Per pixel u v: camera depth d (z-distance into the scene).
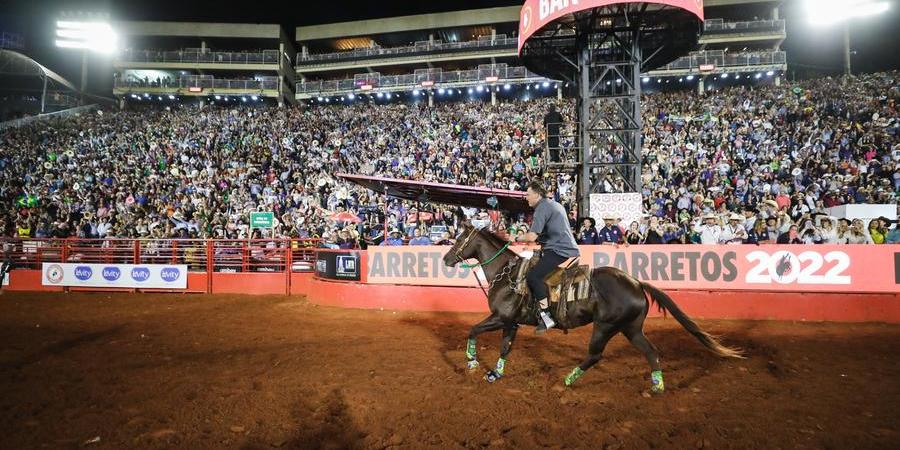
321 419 4.71
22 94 50.88
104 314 11.15
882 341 7.80
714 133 26.75
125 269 15.20
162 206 23.36
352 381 5.90
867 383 5.71
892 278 9.18
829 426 4.46
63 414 4.86
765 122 27.66
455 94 48.38
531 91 46.59
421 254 11.29
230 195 24.75
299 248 15.17
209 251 15.17
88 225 19.67
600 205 13.63
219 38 51.84
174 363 6.80
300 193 24.20
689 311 9.86
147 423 4.62
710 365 6.57
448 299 11.00
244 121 38.53
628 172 14.67
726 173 21.66
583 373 5.69
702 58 39.75
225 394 5.43
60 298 13.88
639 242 12.68
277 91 50.19
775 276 9.61
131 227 19.62
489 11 48.44
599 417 4.73
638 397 5.29
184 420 4.70
